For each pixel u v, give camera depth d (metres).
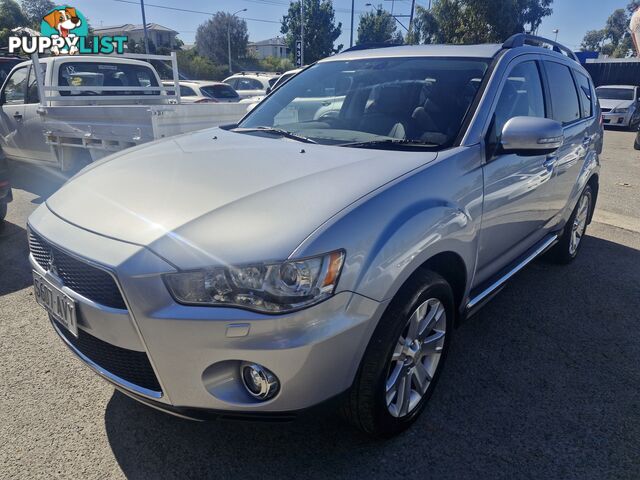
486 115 2.63
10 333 3.15
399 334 2.03
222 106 5.80
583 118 4.11
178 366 1.78
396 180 2.09
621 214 6.30
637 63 25.38
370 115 2.92
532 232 3.39
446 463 2.16
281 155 2.42
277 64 56.50
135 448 2.22
